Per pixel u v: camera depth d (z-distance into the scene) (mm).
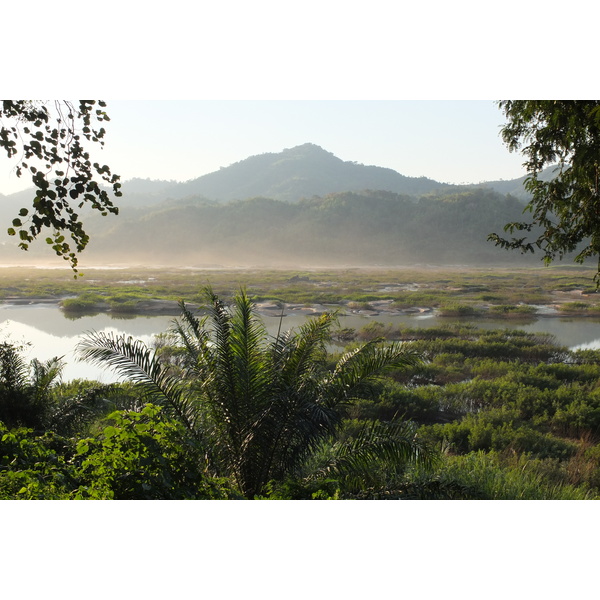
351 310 34094
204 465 6477
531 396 12289
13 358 9523
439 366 16250
